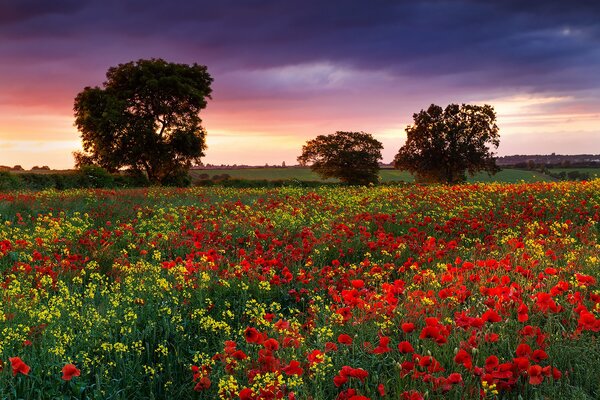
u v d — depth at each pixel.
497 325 6.14
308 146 79.31
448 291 6.76
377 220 14.32
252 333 5.28
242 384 5.28
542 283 7.36
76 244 11.68
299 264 9.94
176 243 11.98
